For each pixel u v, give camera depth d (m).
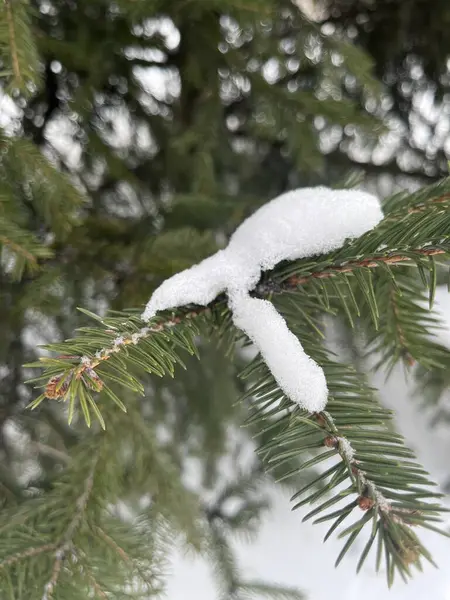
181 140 0.50
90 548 0.37
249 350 0.62
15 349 0.47
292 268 0.33
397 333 0.36
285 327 0.31
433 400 0.61
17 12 0.35
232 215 0.48
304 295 0.33
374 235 0.32
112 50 0.47
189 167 0.53
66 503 0.38
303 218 0.33
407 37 0.58
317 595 0.79
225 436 0.59
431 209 0.33
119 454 0.41
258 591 0.63
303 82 0.54
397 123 0.65
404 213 0.33
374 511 0.27
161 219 0.49
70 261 0.43
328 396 0.30
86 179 0.53
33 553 0.36
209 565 0.67
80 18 0.45
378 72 0.61
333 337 0.61
